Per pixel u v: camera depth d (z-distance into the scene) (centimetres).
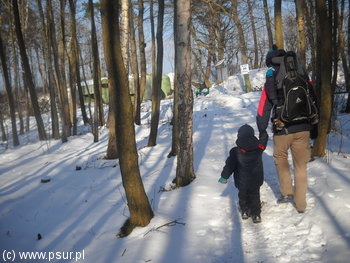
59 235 402
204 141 836
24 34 1611
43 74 2628
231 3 1872
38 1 1320
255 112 1279
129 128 365
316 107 355
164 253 313
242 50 2164
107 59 354
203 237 338
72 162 844
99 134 1343
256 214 355
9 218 478
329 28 476
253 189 355
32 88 1304
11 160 1005
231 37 2498
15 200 560
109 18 340
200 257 300
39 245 382
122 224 398
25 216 482
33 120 1961
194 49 2695
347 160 505
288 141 353
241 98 1708
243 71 2103
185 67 484
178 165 508
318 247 288
